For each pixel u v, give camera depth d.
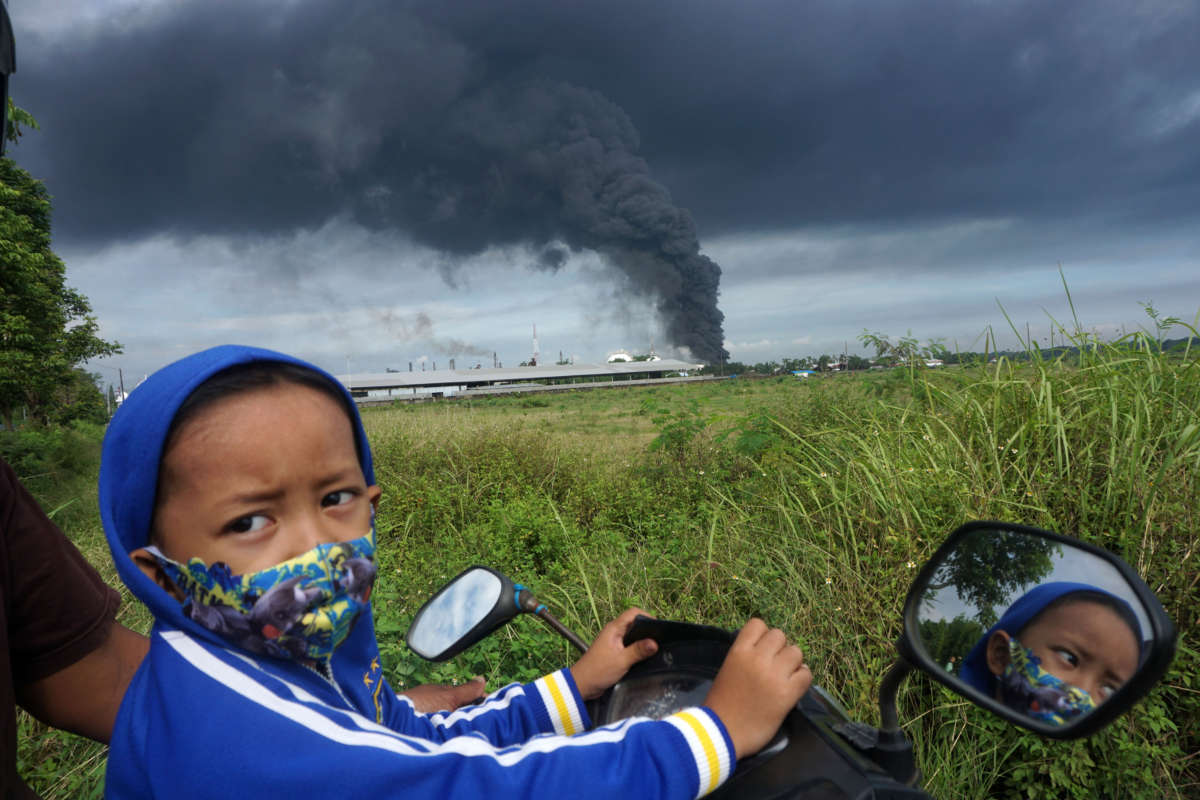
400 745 0.81
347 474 0.86
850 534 3.62
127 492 0.83
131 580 0.84
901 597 3.09
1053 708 0.80
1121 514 3.01
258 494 0.79
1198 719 2.56
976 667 0.89
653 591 3.86
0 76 0.96
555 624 1.30
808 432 6.18
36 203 24.23
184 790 0.76
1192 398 3.59
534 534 5.36
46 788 2.44
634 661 1.17
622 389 97.44
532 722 1.17
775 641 0.94
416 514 6.65
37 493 12.98
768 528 4.19
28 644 1.15
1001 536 0.90
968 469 3.66
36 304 23.42
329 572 0.81
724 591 3.62
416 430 11.50
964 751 2.47
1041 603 0.84
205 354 0.86
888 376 5.73
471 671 3.04
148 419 0.81
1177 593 2.71
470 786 0.78
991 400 4.18
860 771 0.87
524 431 11.61
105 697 1.23
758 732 0.88
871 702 2.67
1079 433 3.72
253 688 0.82
